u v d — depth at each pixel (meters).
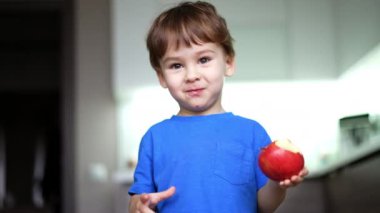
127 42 3.12
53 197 4.62
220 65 1.05
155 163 1.04
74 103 3.56
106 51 3.56
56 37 5.32
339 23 3.03
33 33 5.32
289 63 3.13
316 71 3.12
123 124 3.51
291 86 3.35
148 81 3.09
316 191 3.02
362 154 2.20
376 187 2.13
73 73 3.62
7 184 4.97
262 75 3.12
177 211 0.98
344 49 2.96
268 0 3.16
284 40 3.14
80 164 3.48
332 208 2.93
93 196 3.46
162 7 3.07
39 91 5.31
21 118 5.11
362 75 2.96
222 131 1.03
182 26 1.03
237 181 1.00
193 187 0.98
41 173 4.95
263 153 0.95
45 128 5.09
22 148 5.05
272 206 1.02
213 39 1.04
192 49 1.03
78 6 3.58
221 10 3.14
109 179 3.47
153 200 0.92
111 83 3.54
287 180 0.92
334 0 3.10
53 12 5.06
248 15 3.14
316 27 3.14
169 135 1.05
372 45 2.43
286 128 3.42
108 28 3.57
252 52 3.13
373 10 2.38
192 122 1.05
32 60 5.35
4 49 5.31
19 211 4.56
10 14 5.15
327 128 3.37
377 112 2.69
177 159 1.01
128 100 3.53
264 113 3.43
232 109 3.43
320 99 3.42
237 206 0.98
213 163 1.00
